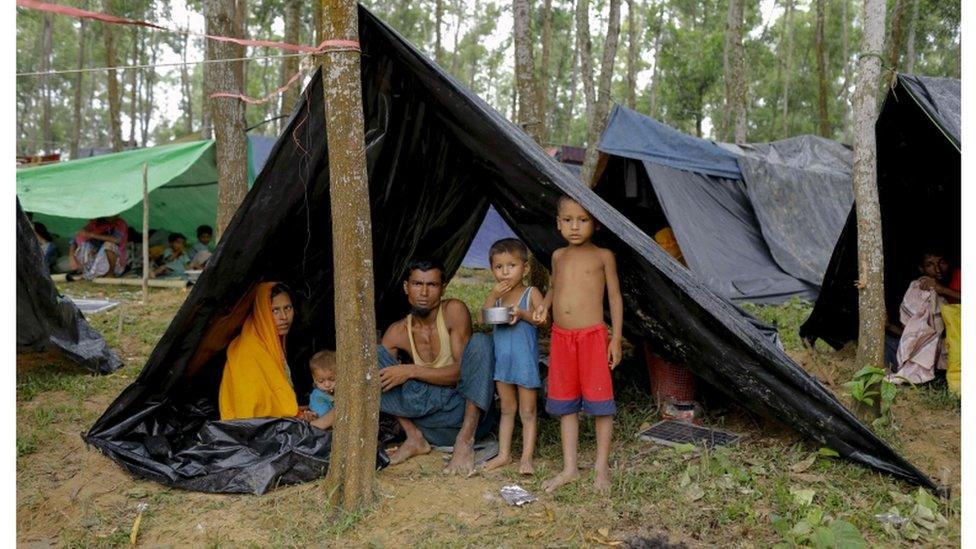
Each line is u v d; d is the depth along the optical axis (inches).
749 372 149.4
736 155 378.6
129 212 478.6
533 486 140.6
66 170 413.4
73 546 122.2
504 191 171.3
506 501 133.1
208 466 145.9
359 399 127.0
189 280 410.9
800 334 261.7
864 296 190.7
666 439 163.8
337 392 129.3
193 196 474.9
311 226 158.6
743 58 599.2
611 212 155.9
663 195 350.9
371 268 127.8
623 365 209.9
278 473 141.4
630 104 778.2
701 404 185.2
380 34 142.2
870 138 187.3
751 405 154.5
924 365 208.4
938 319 211.2
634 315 162.1
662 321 156.8
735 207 375.2
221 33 285.9
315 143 143.3
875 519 123.1
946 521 121.0
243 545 120.3
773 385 148.1
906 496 131.0
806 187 385.1
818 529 111.7
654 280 150.6
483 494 136.9
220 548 119.1
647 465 148.7
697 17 1192.2
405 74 149.3
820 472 143.8
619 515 126.6
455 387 165.0
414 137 162.9
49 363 237.6
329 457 144.5
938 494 133.7
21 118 1376.7
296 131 141.4
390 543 118.3
